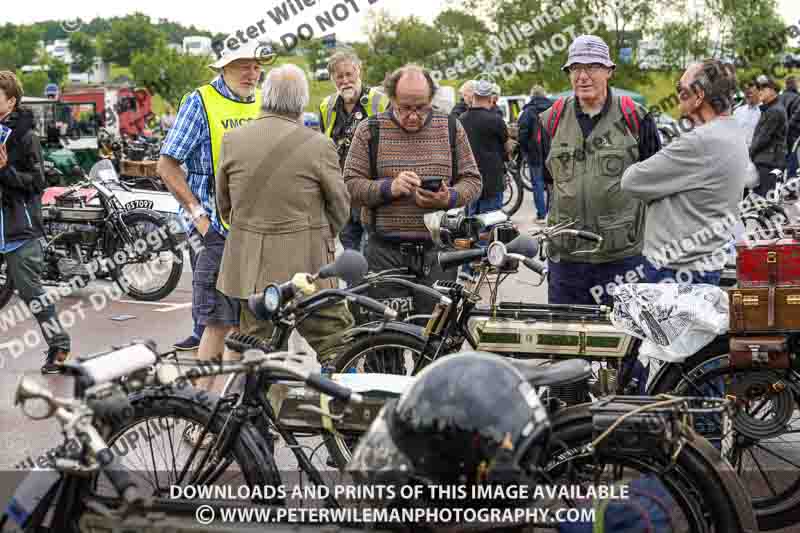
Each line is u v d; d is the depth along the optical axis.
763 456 4.00
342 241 7.13
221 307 5.38
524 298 8.55
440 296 3.98
